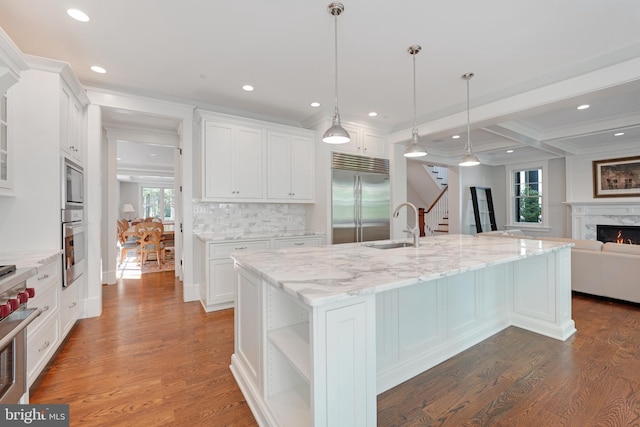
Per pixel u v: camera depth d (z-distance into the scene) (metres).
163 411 1.73
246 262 1.83
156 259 6.81
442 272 1.53
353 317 1.26
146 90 3.40
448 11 2.05
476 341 2.60
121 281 4.82
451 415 1.70
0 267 1.50
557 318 2.68
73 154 2.79
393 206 4.79
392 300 2.01
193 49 2.54
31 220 2.32
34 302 1.92
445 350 2.33
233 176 3.76
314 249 2.38
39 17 2.09
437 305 2.30
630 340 2.61
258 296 1.72
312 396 1.18
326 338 1.19
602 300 3.73
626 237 5.73
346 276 1.45
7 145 2.19
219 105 3.89
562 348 2.48
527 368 2.18
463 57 2.66
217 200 3.65
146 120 4.32
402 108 3.94
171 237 6.78
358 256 2.02
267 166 4.02
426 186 9.07
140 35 2.33
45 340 2.09
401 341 2.06
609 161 5.90
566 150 5.89
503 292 2.94
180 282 4.74
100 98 3.27
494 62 2.74
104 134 4.52
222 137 3.70
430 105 3.84
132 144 6.33
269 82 3.18
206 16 2.11
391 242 2.80
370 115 4.23
